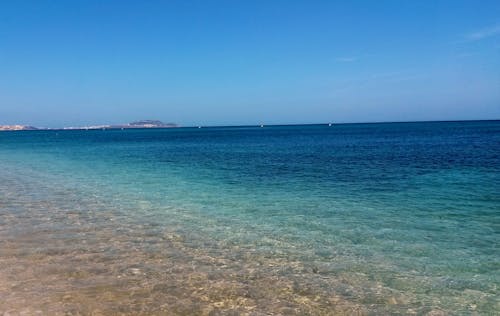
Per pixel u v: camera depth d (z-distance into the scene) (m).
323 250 9.74
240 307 6.80
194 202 15.68
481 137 70.44
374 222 12.39
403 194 16.97
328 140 73.88
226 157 37.97
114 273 8.21
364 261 8.97
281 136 103.56
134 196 17.05
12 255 9.24
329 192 17.67
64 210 14.25
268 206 14.85
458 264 8.76
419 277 8.07
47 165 31.45
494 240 10.45
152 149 53.84
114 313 6.52
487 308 6.80
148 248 9.89
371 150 44.25
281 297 7.18
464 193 17.00
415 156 34.84
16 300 6.90
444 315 6.58
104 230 11.54
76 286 7.53
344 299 7.12
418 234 11.06
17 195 17.39
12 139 105.25
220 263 8.85
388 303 6.98
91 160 35.97
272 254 9.46
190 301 6.98
